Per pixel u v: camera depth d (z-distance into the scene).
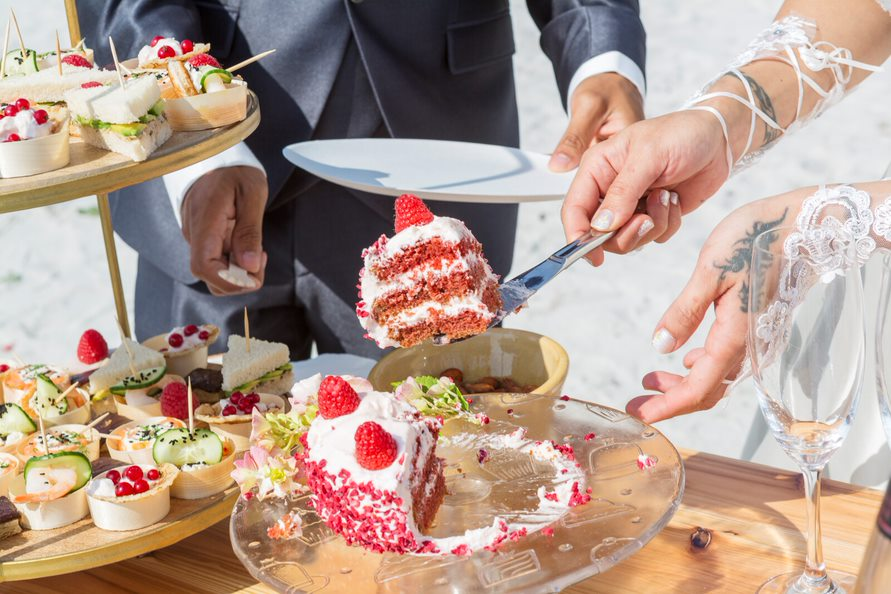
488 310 1.63
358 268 2.79
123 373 1.94
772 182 6.02
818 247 1.20
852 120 6.50
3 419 1.77
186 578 1.42
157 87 1.62
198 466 1.54
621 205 1.62
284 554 1.33
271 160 2.60
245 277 2.18
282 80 2.56
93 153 1.59
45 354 5.27
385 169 2.20
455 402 1.70
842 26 1.77
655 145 1.62
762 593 1.28
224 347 2.79
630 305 5.53
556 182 2.21
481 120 2.80
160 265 2.70
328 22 2.50
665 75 7.08
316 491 1.37
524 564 1.25
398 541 1.30
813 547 1.25
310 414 1.55
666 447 1.51
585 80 2.48
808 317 1.17
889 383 1.23
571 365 5.07
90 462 1.67
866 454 1.83
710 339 1.52
